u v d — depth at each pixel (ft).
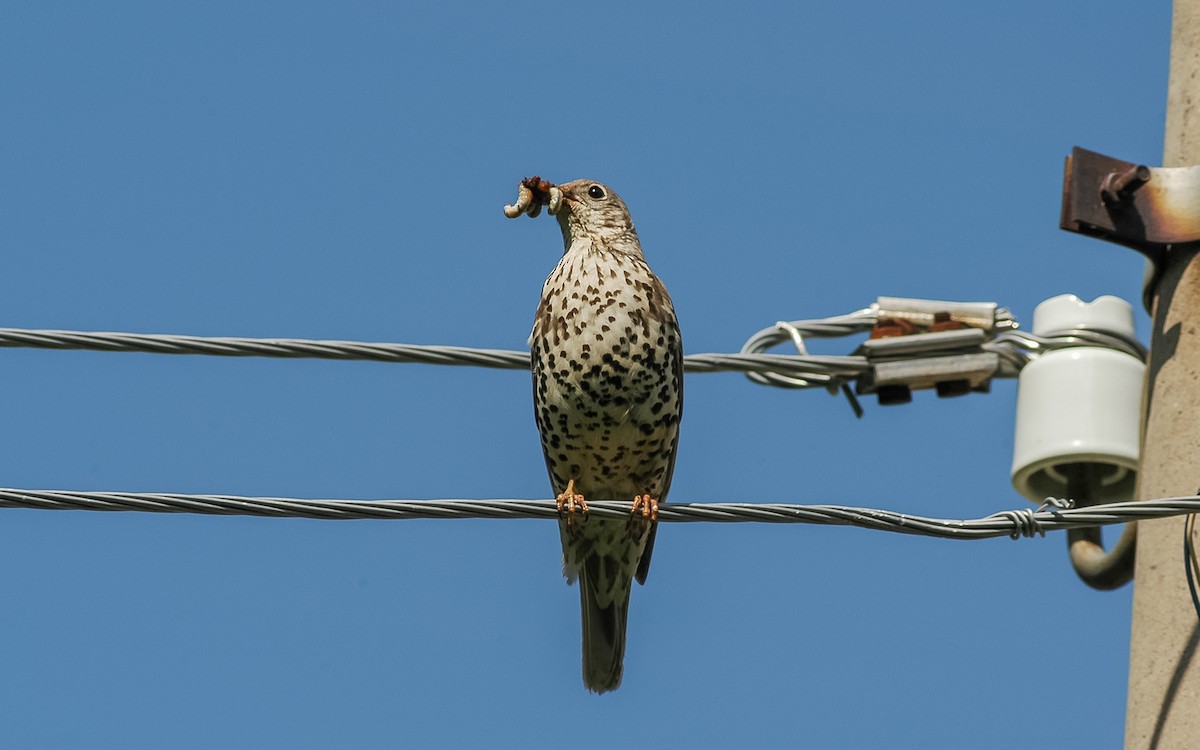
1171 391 37.58
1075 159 39.68
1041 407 50.14
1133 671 36.04
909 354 54.13
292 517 35.55
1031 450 49.85
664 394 44.24
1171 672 35.24
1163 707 35.04
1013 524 35.70
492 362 45.62
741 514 36.55
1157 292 39.14
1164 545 36.29
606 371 43.68
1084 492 49.67
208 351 43.62
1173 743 34.58
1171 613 35.70
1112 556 42.83
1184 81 40.16
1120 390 49.93
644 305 43.98
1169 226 39.04
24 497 34.88
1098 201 39.40
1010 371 54.08
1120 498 49.67
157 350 43.11
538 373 44.68
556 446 45.14
